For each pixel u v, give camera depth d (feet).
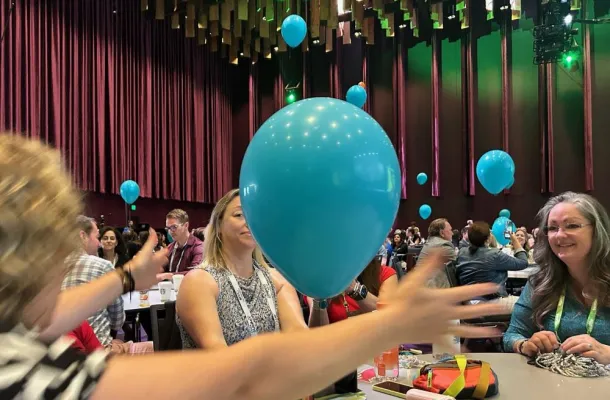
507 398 4.42
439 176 34.99
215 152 36.32
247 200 2.92
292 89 37.19
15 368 1.38
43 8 23.39
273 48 36.45
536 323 6.26
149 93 29.86
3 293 1.50
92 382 1.43
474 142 34.40
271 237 2.83
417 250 21.89
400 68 35.65
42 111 23.40
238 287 5.69
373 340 1.79
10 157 1.67
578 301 6.08
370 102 36.52
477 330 1.84
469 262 12.80
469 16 29.73
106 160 27.09
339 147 2.66
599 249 5.82
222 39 31.12
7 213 1.51
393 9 28.50
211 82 36.01
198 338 5.10
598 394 4.50
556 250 5.99
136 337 11.84
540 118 32.86
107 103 27.17
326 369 1.73
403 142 35.42
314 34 28.04
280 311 6.07
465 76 34.58
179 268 15.42
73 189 1.79
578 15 31.48
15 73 22.07
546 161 32.71
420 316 1.80
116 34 27.68
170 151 31.76
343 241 2.72
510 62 33.58
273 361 1.69
